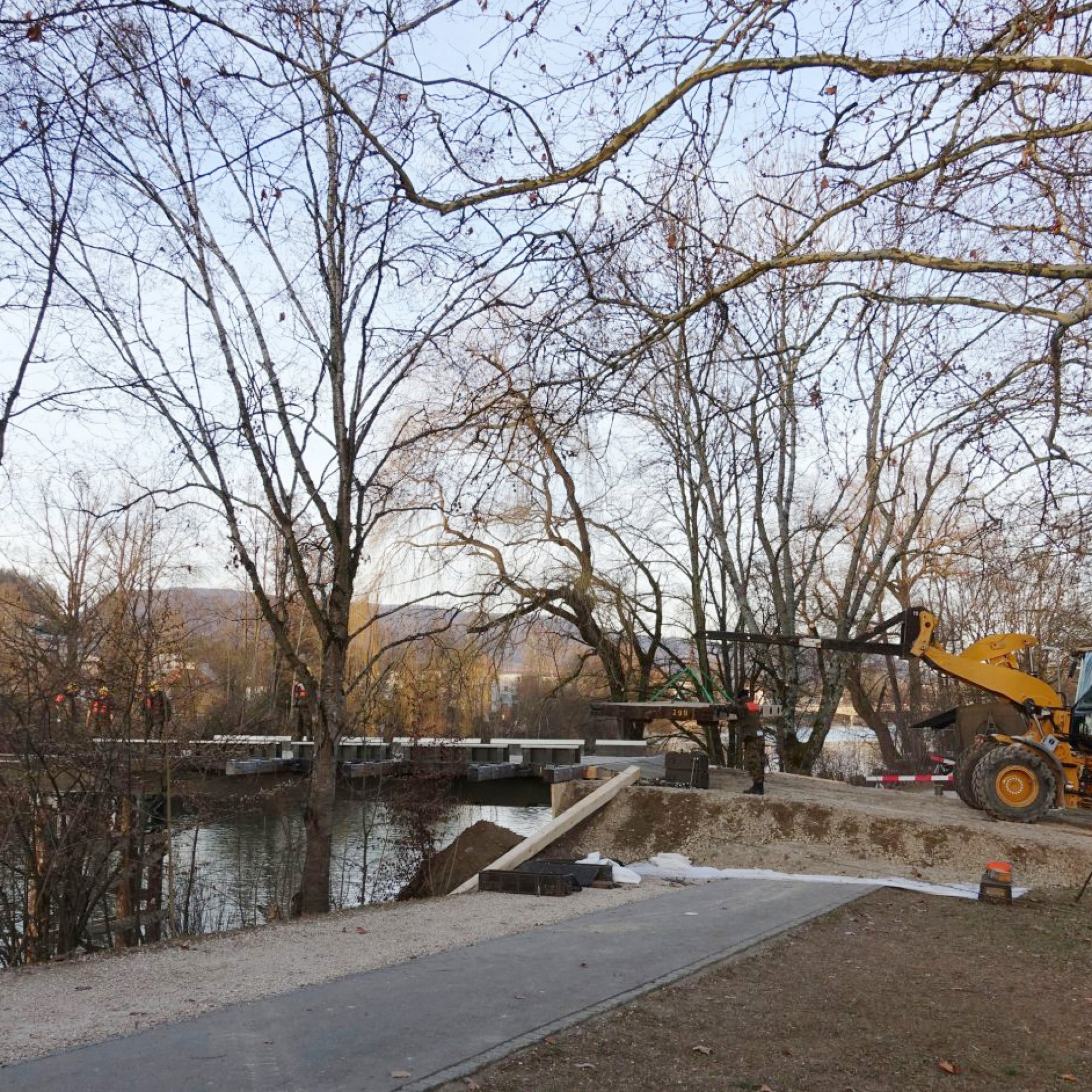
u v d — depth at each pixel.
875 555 22.80
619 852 13.36
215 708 22.09
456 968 6.56
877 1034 5.49
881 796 15.91
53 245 12.77
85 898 13.62
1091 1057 5.22
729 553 23.17
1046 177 6.93
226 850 20.41
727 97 5.96
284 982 6.16
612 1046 5.02
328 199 13.27
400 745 21.94
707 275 6.66
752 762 14.46
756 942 7.64
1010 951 7.70
